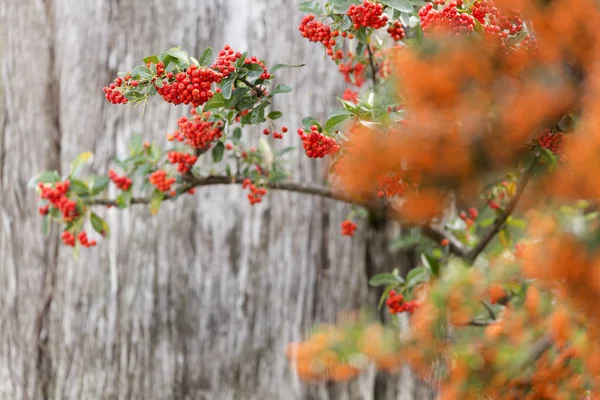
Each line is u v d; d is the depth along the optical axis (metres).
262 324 3.57
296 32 3.65
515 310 2.17
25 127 3.81
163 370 3.53
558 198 1.58
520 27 1.97
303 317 3.61
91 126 3.66
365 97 2.41
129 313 3.55
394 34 2.53
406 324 3.45
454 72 1.47
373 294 3.72
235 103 2.34
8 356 3.76
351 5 2.39
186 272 3.55
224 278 3.55
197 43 3.62
